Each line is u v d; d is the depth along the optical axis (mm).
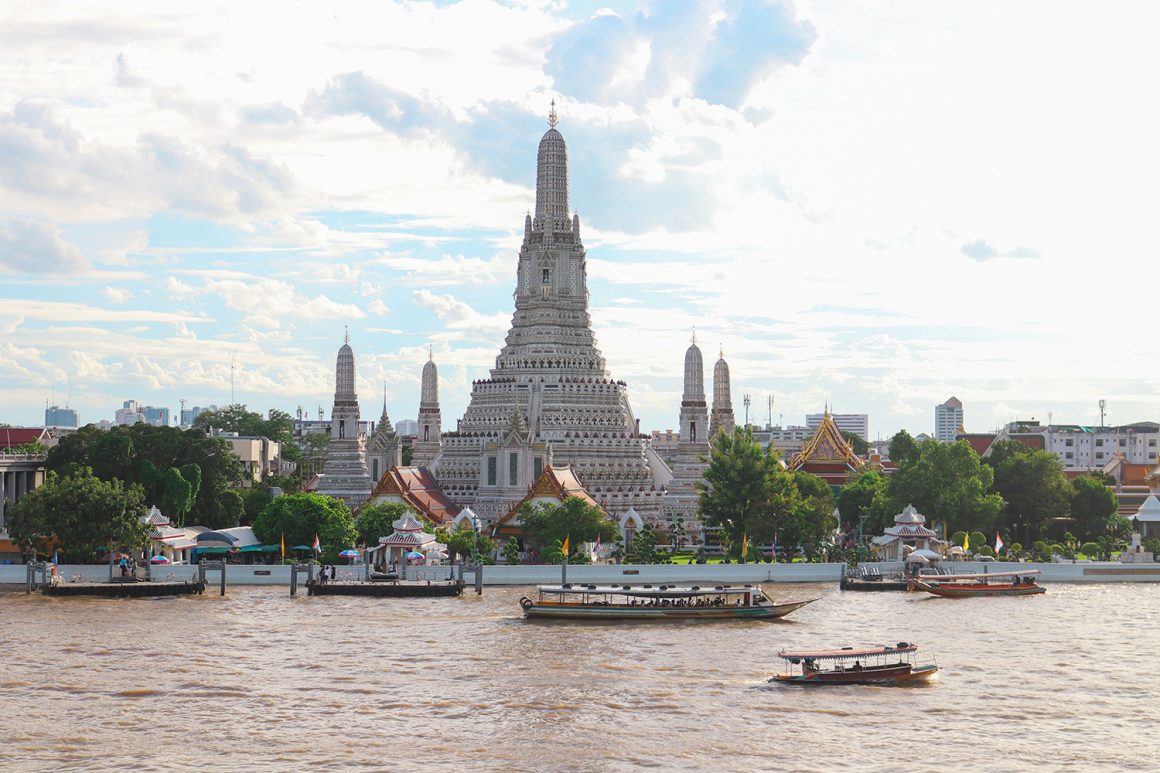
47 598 165500
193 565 185250
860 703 107938
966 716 104000
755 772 89562
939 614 157625
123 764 91062
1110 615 157125
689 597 155375
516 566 186250
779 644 134500
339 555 194875
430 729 99812
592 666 122188
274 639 135250
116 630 139750
